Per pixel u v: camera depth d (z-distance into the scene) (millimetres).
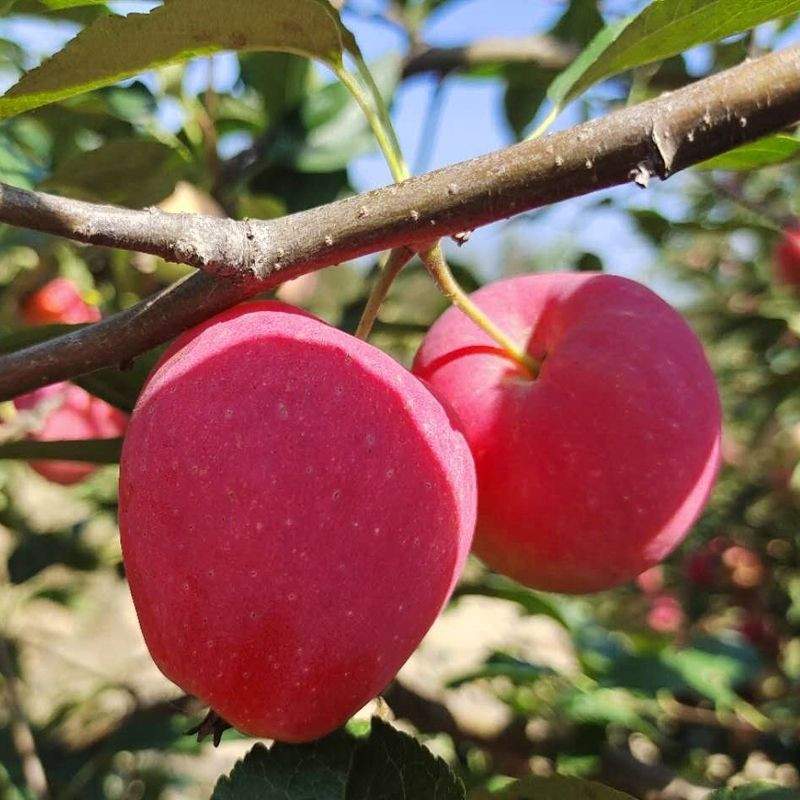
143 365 127
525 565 116
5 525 300
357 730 107
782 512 392
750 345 353
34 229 81
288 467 84
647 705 239
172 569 85
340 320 218
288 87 215
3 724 246
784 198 365
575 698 199
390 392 90
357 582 84
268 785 103
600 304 117
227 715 89
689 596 400
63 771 233
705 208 354
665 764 240
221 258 88
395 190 89
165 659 88
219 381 87
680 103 86
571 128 87
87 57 94
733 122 85
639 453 108
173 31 95
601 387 109
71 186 178
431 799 102
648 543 112
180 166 180
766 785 126
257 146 218
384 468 86
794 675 319
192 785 331
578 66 137
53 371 95
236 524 83
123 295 226
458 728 196
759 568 383
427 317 234
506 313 124
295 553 83
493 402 113
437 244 108
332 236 89
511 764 198
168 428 87
